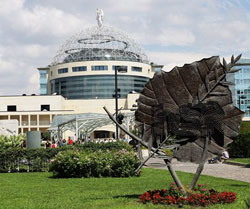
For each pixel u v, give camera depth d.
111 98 83.19
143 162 9.13
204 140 9.11
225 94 9.12
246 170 18.42
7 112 75.75
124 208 8.07
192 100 9.15
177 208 8.07
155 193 9.01
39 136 21.83
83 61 86.06
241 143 26.27
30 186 12.77
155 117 9.16
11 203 9.45
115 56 87.44
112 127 78.12
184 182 13.09
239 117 9.10
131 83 87.19
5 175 16.98
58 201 9.55
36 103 78.81
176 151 9.15
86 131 45.31
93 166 15.39
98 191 11.19
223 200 8.67
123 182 13.49
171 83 9.27
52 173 17.36
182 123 9.05
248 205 7.67
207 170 19.00
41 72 101.69
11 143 25.34
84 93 85.56
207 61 9.16
